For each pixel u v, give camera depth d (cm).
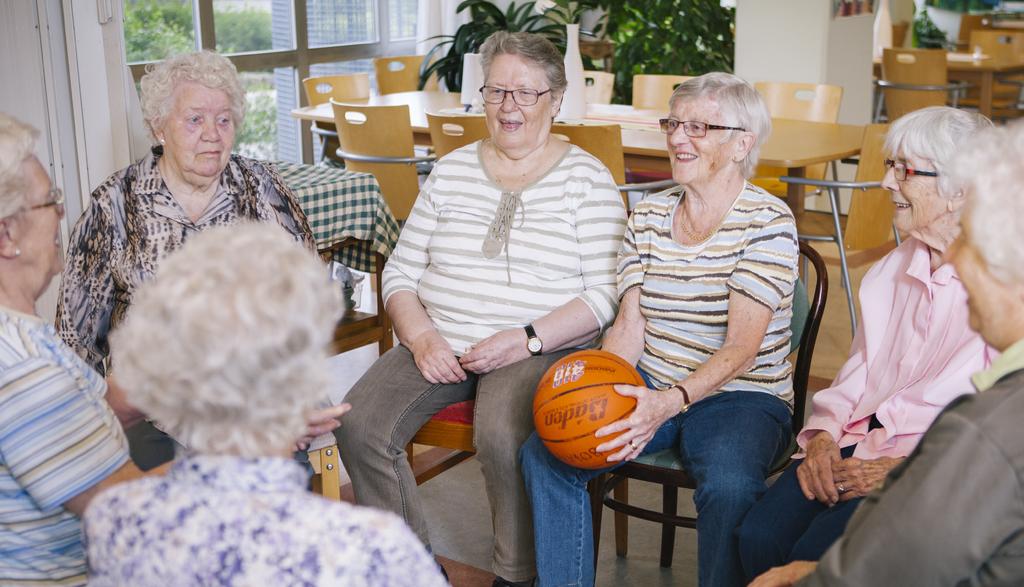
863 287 217
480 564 269
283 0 647
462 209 256
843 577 126
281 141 662
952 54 778
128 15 546
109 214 235
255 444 103
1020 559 114
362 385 248
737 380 226
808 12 593
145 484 104
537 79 246
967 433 116
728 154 219
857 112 648
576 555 223
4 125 153
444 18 729
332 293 108
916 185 198
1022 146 119
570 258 249
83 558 146
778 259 216
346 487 313
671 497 258
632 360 235
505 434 230
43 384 140
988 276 121
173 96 227
